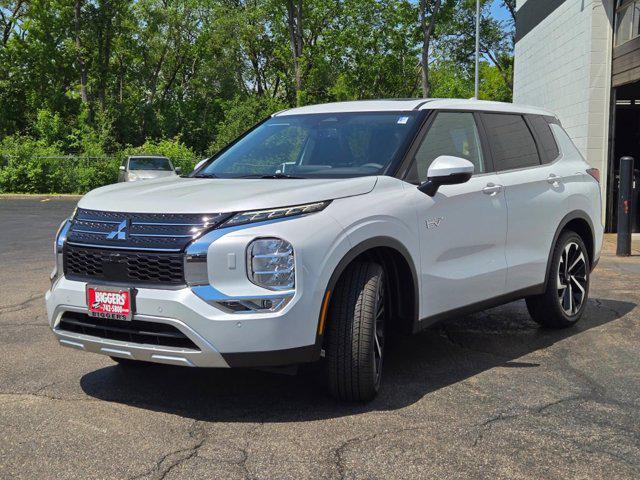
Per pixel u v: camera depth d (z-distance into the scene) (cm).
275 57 5594
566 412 396
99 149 3219
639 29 1274
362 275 397
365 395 401
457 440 355
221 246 359
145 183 464
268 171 475
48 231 1443
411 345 542
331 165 461
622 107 1608
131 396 423
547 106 1753
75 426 375
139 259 372
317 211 383
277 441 354
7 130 4650
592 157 1404
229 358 359
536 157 571
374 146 464
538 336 570
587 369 479
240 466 326
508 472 319
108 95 4984
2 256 1060
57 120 3875
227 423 379
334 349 391
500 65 5512
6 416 390
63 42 4466
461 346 539
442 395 423
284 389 436
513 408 401
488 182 502
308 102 5269
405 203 428
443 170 429
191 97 5525
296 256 364
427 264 442
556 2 1667
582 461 331
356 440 355
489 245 498
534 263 545
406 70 5372
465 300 479
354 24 5306
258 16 5200
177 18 4875
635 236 1300
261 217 368
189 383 448
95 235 390
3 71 4541
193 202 380
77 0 4459
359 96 5462
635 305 689
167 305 359
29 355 512
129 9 4725
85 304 385
